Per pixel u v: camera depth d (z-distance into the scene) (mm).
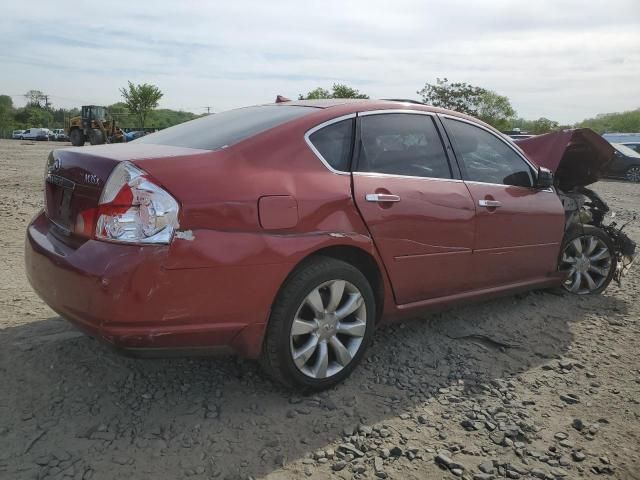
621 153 20062
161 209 2502
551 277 4699
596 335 4254
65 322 3807
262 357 2947
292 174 2975
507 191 4129
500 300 4867
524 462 2656
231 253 2641
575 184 5480
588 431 2951
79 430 2656
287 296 2875
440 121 3902
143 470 2418
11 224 6938
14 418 2721
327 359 3100
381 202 3260
